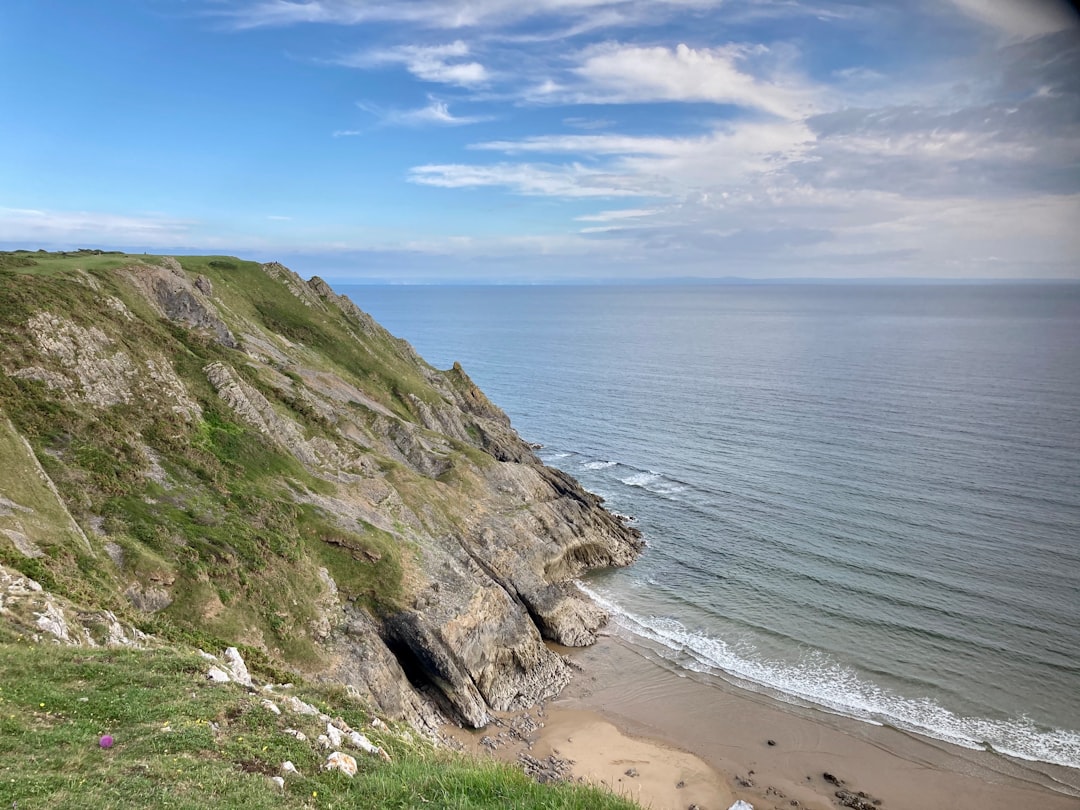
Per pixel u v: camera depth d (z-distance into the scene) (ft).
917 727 139.44
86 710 61.46
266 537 137.08
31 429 119.75
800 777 127.54
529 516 212.23
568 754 133.39
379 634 145.38
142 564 110.32
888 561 209.87
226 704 68.64
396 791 59.21
